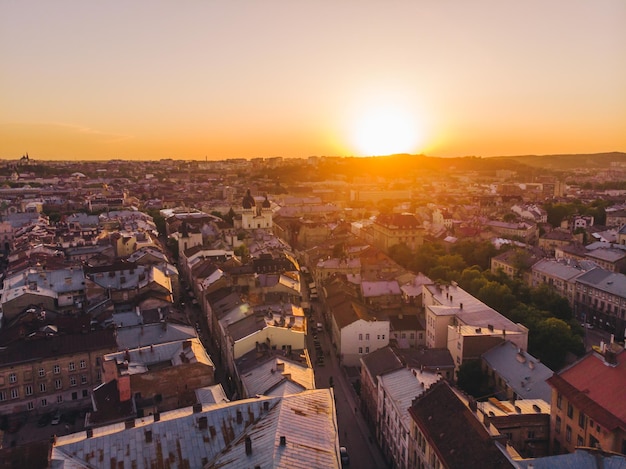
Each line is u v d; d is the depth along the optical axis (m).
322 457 71.31
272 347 129.50
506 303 165.00
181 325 139.75
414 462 88.38
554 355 134.50
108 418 93.06
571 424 87.50
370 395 119.25
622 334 170.38
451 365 129.00
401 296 186.75
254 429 78.00
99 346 123.19
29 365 117.44
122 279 174.25
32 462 70.31
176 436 77.12
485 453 69.81
